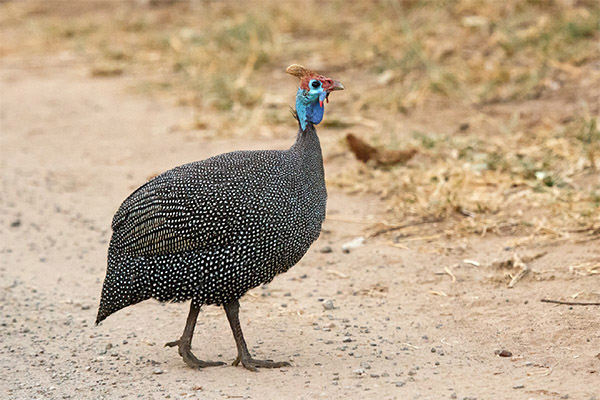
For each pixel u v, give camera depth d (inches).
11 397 325.4
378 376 327.0
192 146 685.3
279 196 331.6
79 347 374.6
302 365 342.6
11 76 959.6
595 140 584.7
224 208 326.6
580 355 336.8
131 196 344.8
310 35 981.8
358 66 858.8
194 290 335.0
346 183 576.4
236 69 890.7
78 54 1047.0
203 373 340.8
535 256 439.8
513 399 300.8
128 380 337.4
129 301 340.2
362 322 386.6
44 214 557.0
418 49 825.5
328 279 441.7
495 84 737.6
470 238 474.3
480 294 407.2
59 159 673.6
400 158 593.3
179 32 1064.2
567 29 806.5
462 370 329.7
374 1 1046.4
